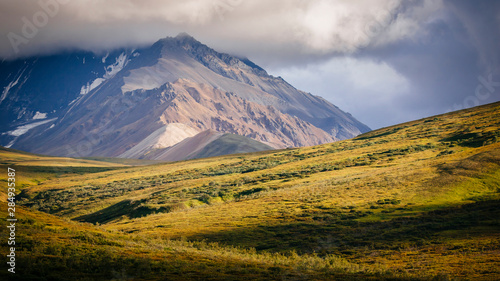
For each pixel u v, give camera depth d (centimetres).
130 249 4494
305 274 3819
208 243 6444
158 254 4416
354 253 5584
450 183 8706
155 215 11012
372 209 8112
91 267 3562
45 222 5184
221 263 4206
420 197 8394
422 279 3728
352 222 7400
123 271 3547
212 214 9894
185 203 12150
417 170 10431
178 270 3684
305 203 9588
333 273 3959
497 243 4928
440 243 5409
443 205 7644
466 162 9631
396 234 6244
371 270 4241
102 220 12700
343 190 10200
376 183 10144
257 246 6612
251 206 10244
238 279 3469
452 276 3847
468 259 4438
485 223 6019
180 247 5175
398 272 4169
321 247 6162
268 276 3656
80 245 4306
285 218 8406
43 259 3634
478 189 8269
